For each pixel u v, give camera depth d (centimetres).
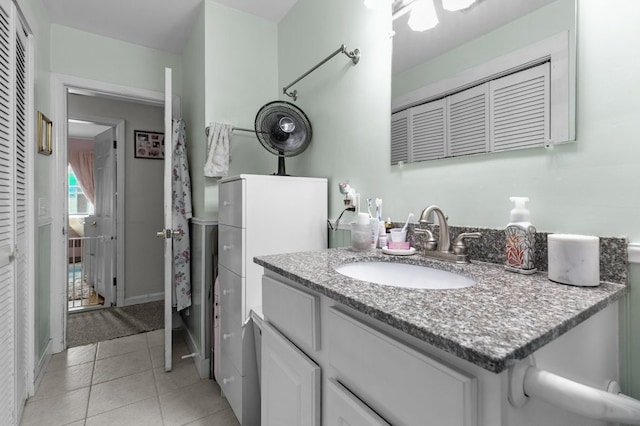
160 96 267
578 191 80
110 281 326
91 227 388
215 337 182
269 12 218
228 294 155
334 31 169
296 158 207
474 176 104
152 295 345
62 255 228
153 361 211
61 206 229
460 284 88
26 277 162
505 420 42
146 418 153
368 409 60
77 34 236
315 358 80
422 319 51
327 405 74
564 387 43
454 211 111
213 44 205
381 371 57
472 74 104
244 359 137
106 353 223
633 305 71
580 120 79
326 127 176
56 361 210
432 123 117
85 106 315
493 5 97
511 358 39
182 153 229
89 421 150
